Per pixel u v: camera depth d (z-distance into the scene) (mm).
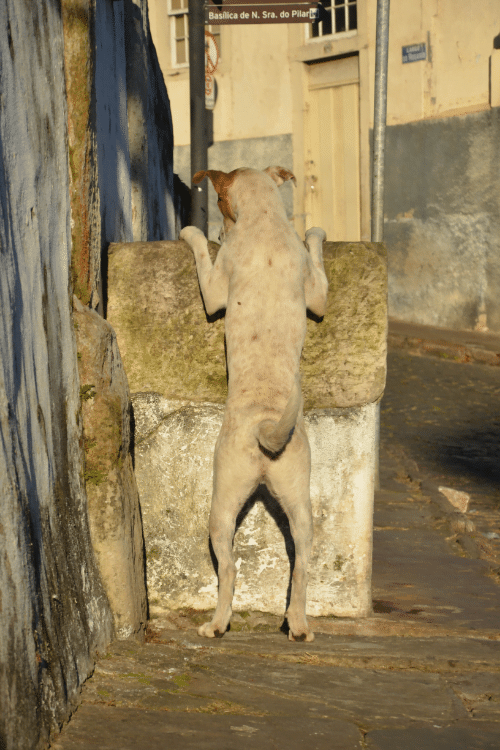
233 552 3924
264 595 3920
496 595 4480
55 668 2561
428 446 8172
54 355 3008
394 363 11547
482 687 3041
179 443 3934
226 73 14617
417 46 12500
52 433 2898
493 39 11680
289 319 3584
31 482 2594
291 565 3918
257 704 2805
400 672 3197
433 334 12289
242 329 3576
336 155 13992
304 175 14188
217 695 2846
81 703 2689
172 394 3945
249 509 3918
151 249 4031
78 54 3350
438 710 2820
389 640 3578
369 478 3896
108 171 4387
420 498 6621
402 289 13375
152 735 2508
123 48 5035
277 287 3590
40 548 2609
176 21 14766
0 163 2551
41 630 2516
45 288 2969
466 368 11188
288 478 3443
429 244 12852
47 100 3092
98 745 2426
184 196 9172
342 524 3912
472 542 5508
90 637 2986
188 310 3951
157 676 2963
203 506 3930
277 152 14336
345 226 14055
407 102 12789
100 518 3279
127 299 3990
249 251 3643
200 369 3941
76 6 3334
